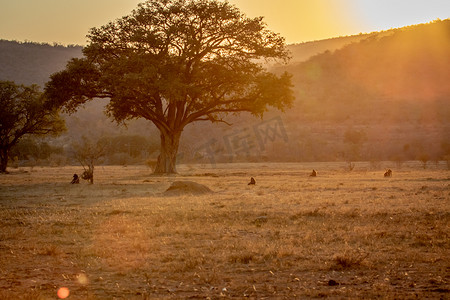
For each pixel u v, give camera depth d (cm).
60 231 1541
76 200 2623
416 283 905
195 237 1412
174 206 2219
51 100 5541
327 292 841
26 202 2523
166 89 4994
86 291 876
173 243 1330
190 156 12019
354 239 1345
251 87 5828
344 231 1477
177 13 5350
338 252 1176
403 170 6762
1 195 2973
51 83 5550
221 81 5538
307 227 1573
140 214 1936
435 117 16600
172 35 5166
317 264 1055
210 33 5459
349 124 16562
